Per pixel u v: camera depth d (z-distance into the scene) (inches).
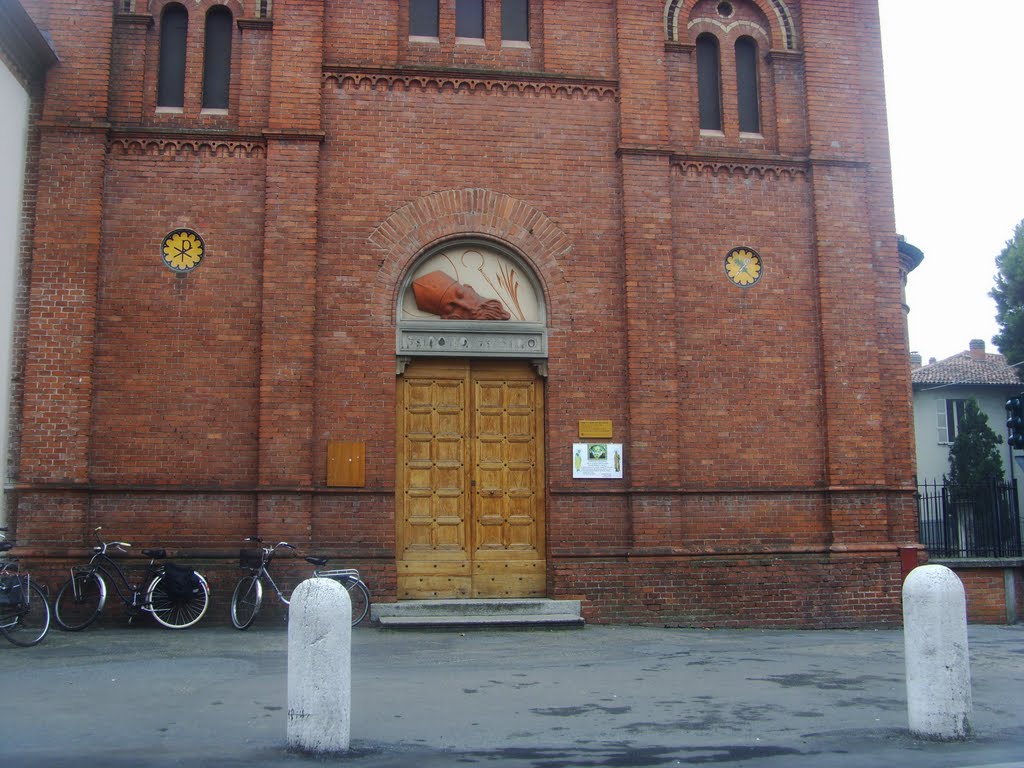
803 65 656.4
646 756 289.1
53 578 541.6
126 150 586.9
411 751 290.8
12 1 514.3
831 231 637.3
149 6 607.8
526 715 340.8
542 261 608.4
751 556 601.3
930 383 1713.8
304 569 558.9
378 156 603.2
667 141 627.5
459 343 596.4
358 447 577.0
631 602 585.6
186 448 568.7
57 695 362.6
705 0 660.1
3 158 544.4
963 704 311.3
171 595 536.7
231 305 581.9
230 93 604.4
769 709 354.6
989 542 697.6
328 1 614.5
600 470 596.1
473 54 626.8
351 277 590.9
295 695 286.0
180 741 296.0
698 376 615.5
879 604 605.6
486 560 592.7
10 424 553.9
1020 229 1724.9
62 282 565.6
